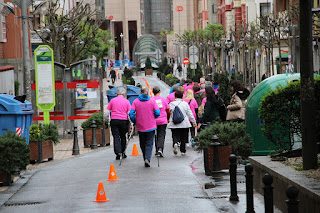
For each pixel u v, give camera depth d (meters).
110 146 32.97
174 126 25.70
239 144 19.31
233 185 14.79
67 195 16.64
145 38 184.75
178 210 14.03
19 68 54.34
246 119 20.19
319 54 62.22
